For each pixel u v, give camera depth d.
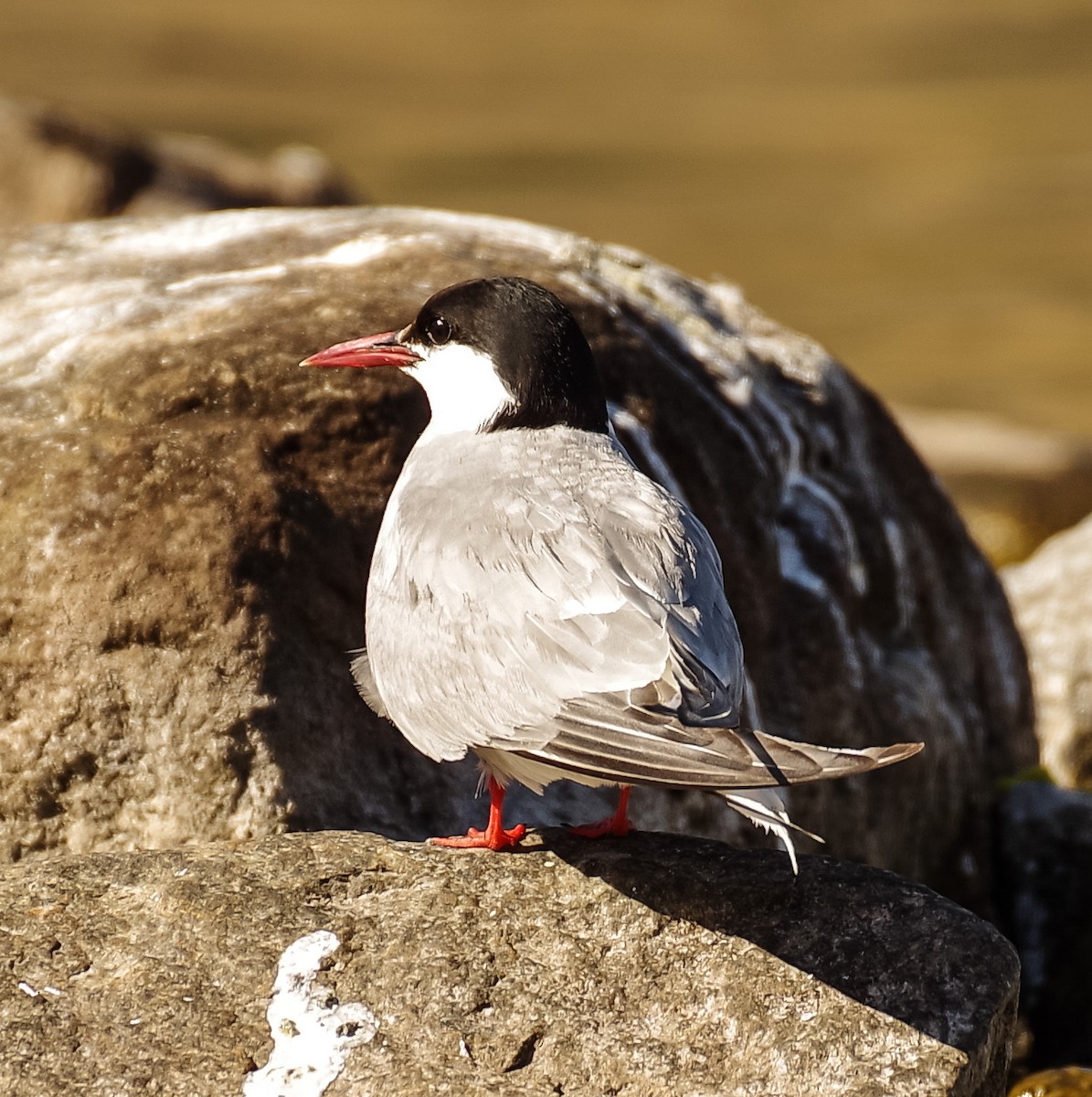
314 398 10.12
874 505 12.92
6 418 10.08
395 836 9.62
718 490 11.45
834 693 11.85
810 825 11.52
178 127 48.41
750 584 11.42
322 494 9.96
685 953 8.06
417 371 9.27
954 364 33.38
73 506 9.59
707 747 6.79
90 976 7.82
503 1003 7.80
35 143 26.81
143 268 11.66
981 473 22.75
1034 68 57.38
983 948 8.04
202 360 10.16
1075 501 22.31
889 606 12.87
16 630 9.46
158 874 8.38
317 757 9.51
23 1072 7.36
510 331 8.87
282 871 8.44
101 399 10.06
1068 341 34.50
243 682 9.37
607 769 7.09
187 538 9.52
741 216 42.09
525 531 8.04
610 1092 7.44
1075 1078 10.49
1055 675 16.59
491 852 8.70
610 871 8.55
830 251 39.66
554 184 44.31
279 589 9.60
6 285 11.66
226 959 7.93
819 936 8.13
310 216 12.65
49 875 8.36
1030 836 13.27
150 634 9.41
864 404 13.44
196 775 9.32
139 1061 7.45
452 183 44.00
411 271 11.26
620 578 7.66
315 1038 7.60
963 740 13.17
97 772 9.38
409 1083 7.42
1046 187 44.41
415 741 8.45
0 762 9.39
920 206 43.22
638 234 40.25
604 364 11.27
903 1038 7.60
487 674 7.84
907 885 8.45
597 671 7.45
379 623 8.54
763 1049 7.59
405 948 8.02
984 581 14.14
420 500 8.62
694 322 12.43
